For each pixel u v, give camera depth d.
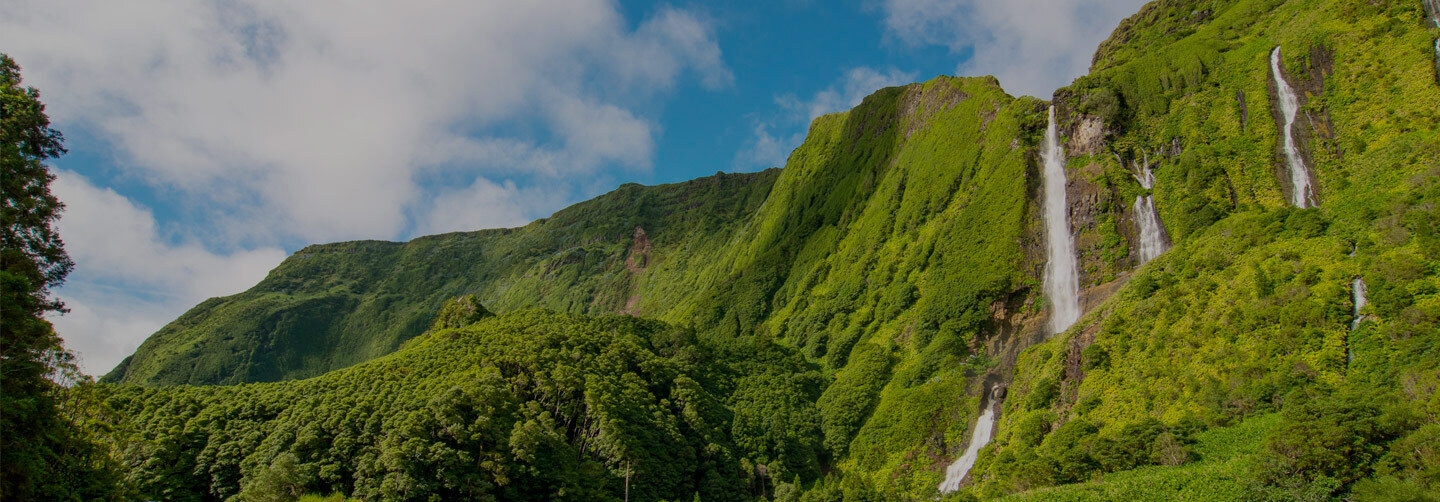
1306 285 80.38
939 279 159.12
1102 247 136.75
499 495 89.44
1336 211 94.62
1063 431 88.06
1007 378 123.62
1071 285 137.25
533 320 161.38
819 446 131.25
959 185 184.62
